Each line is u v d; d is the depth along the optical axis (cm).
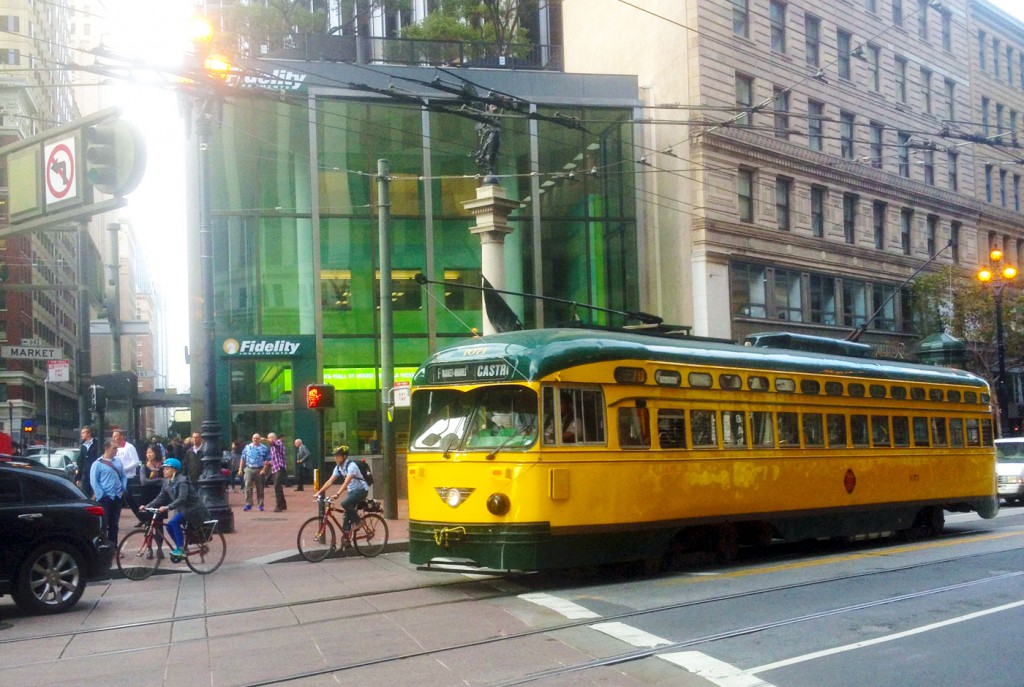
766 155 3931
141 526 1512
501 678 831
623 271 3850
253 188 3575
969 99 5056
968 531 2086
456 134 3709
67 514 1210
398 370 3666
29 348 2222
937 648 928
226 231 3566
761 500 1548
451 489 1315
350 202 3650
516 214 3750
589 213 3828
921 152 4712
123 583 1445
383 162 2153
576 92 3819
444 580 1411
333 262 3634
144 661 925
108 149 1045
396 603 1210
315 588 1355
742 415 1543
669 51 3850
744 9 3944
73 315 8838
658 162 3884
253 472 2622
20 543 1173
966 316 4166
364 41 3869
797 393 1644
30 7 7094
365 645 966
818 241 4131
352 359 3641
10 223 1180
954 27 5003
